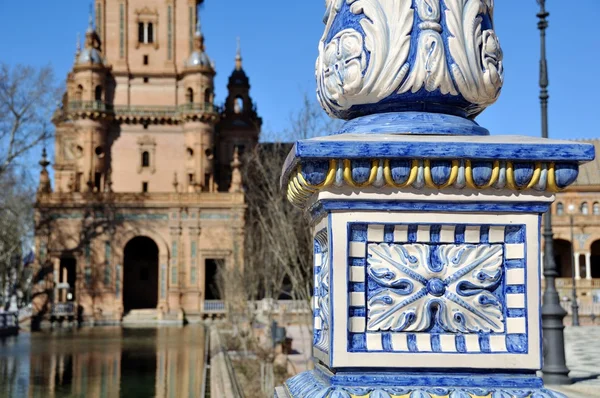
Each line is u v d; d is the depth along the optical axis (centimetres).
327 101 315
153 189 6631
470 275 275
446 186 269
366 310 272
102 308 5947
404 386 265
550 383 1202
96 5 6731
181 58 6762
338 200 270
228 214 6109
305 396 276
